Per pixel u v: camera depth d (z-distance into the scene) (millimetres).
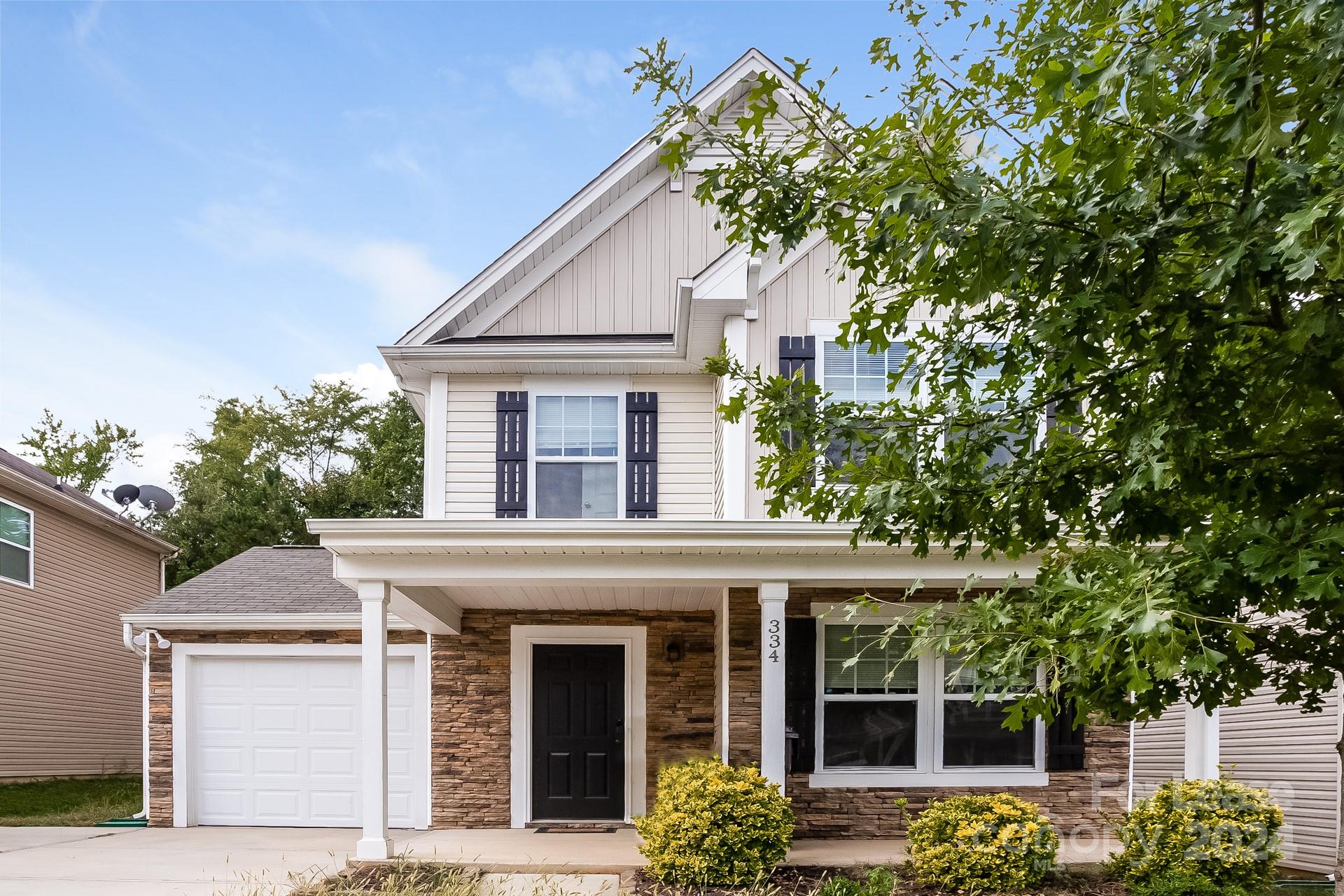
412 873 8578
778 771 9367
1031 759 11039
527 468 12711
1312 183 3088
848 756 10969
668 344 12531
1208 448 3861
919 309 10812
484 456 12914
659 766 12562
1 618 16688
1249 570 3611
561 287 13344
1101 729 11047
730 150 4699
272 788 13070
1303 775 10555
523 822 12438
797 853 9812
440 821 12438
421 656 12906
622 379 12969
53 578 18297
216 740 13156
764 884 8523
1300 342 3275
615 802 12594
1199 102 3064
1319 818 10258
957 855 8328
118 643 20484
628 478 12672
